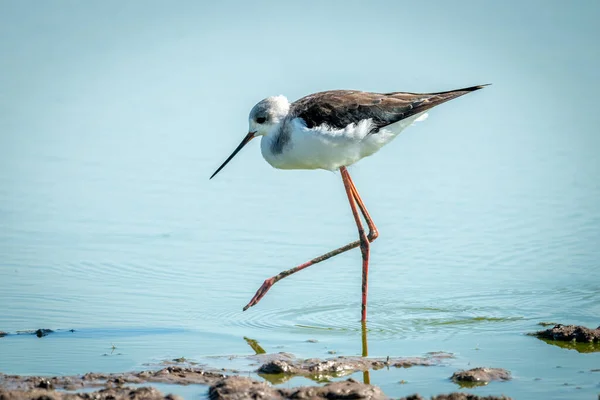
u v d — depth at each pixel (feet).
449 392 32.37
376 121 41.78
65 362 35.60
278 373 34.24
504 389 32.71
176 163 65.98
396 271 48.24
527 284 45.88
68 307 42.55
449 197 59.67
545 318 41.19
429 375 34.19
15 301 43.11
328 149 41.86
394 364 35.37
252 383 31.83
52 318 41.09
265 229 54.60
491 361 35.76
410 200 59.21
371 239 43.04
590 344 37.68
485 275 47.32
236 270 48.16
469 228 54.49
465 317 41.42
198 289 45.39
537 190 60.64
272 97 43.47
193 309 42.65
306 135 41.70
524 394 32.19
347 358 35.58
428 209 57.62
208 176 63.98
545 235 53.11
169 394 30.91
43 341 38.14
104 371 34.58
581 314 41.55
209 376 33.68
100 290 44.93
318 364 34.65
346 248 42.78
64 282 45.96
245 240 52.75
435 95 42.86
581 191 60.34
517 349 37.17
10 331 39.29
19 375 33.60
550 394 32.22
